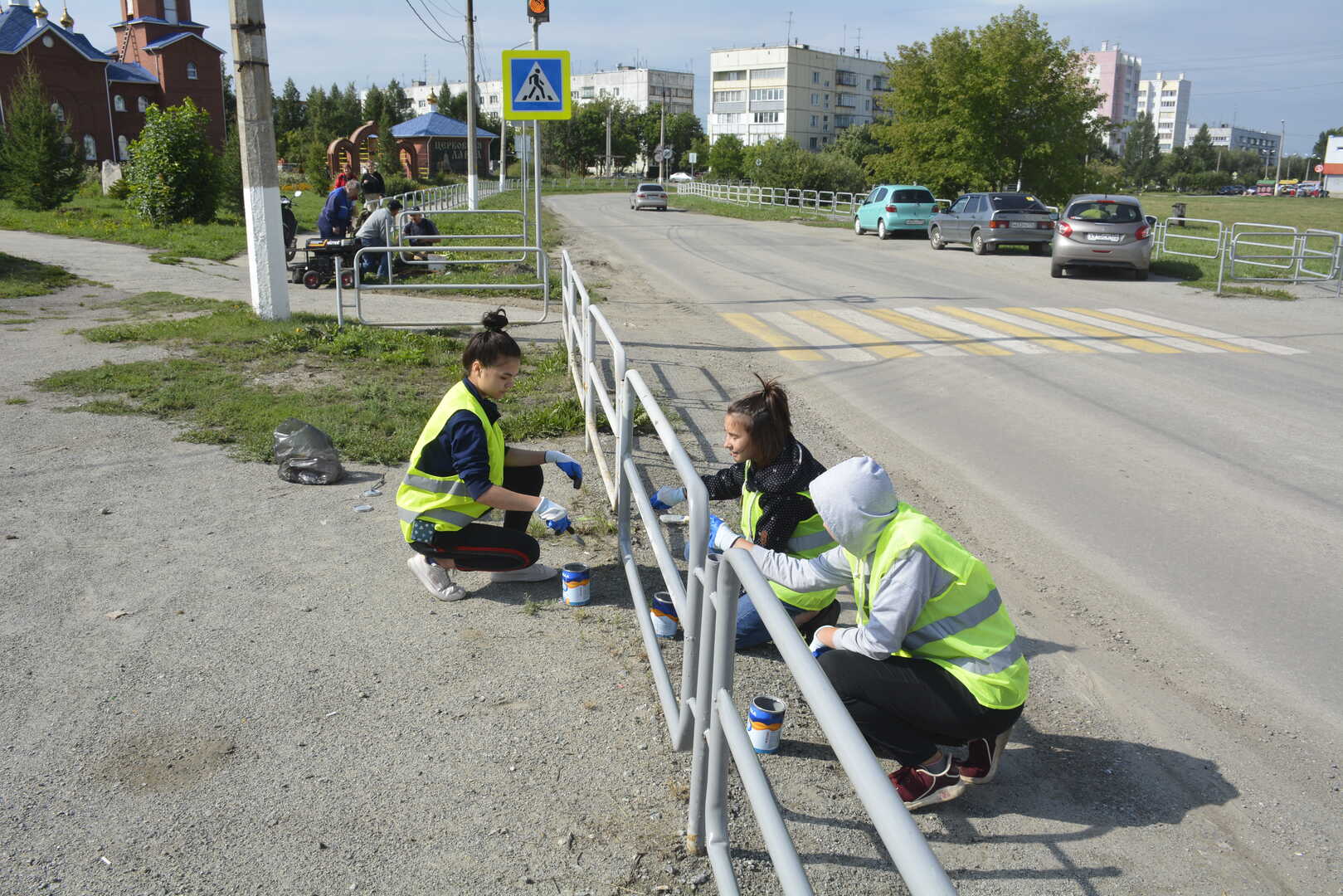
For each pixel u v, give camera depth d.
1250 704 3.86
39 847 2.79
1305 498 6.26
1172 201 87.00
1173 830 3.09
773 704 3.41
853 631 3.11
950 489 6.42
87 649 3.94
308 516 5.47
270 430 6.94
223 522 5.35
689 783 3.17
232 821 2.93
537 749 3.34
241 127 10.52
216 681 3.72
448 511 4.38
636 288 16.38
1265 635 4.44
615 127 114.94
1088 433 7.73
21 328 10.46
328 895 2.64
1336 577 5.06
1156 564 5.23
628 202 58.81
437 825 2.94
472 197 32.81
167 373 8.48
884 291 16.38
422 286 11.23
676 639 4.21
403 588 4.60
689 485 2.94
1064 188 38.28
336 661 3.90
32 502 5.55
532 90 11.85
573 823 2.96
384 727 3.45
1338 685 4.01
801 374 9.80
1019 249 25.55
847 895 2.70
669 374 9.49
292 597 4.46
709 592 2.56
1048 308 14.51
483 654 4.00
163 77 57.16
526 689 3.73
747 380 9.40
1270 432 7.75
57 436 6.75
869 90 141.12
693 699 2.99
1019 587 4.95
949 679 2.98
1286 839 3.06
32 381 8.16
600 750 3.34
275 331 10.24
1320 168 118.56
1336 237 16.80
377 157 53.69
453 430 4.24
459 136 74.94
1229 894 2.80
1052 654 4.25
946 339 11.73
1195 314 14.03
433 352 9.74
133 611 4.27
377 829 2.91
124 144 56.75
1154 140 161.50
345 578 4.68
